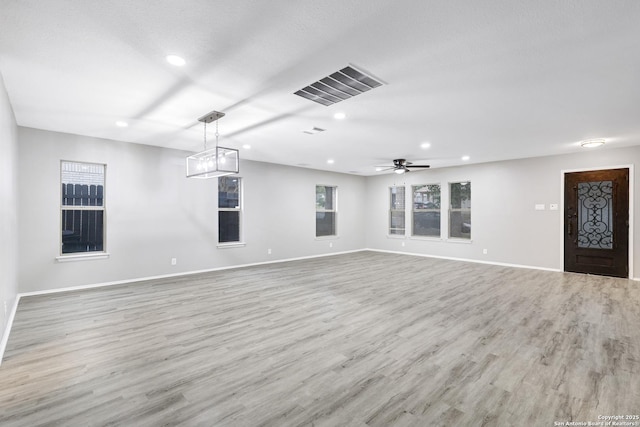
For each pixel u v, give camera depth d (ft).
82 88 10.30
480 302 14.64
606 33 7.08
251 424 6.33
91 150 17.33
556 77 9.37
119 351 9.60
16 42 7.50
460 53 8.00
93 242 17.95
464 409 6.78
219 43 7.55
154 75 9.30
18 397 7.22
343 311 13.37
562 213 21.72
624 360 8.93
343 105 11.77
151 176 19.49
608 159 19.92
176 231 20.59
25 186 15.40
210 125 14.56
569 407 6.82
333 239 30.96
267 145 18.99
